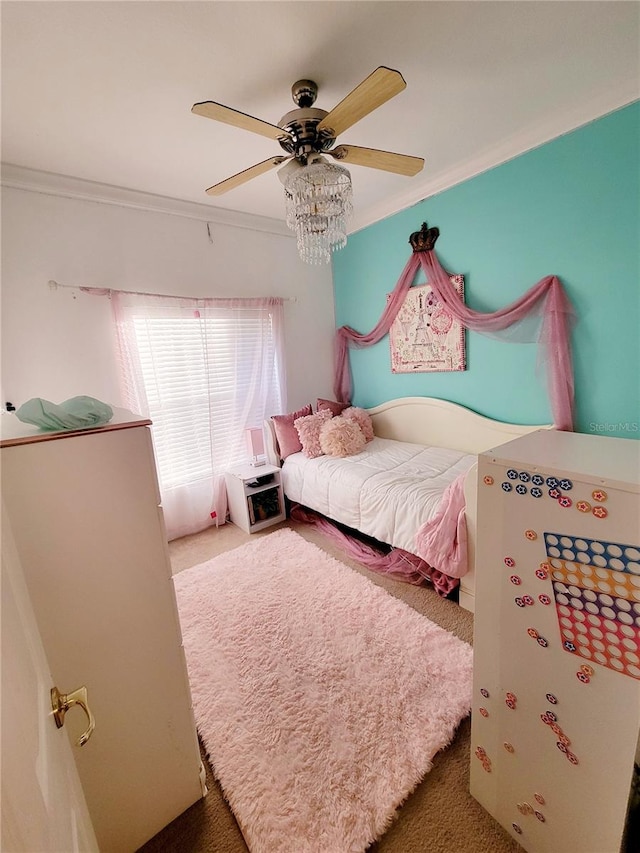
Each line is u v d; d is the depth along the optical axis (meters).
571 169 2.11
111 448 0.94
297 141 1.62
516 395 2.62
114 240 2.57
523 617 0.93
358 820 1.10
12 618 0.55
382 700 1.48
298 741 1.34
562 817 0.94
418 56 1.52
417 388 3.28
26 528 0.84
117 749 1.02
